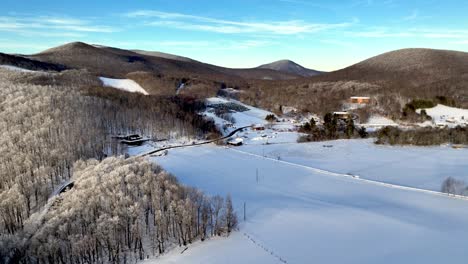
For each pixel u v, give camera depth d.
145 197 86.38
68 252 72.94
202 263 70.62
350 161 152.00
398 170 136.62
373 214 91.62
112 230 75.88
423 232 80.88
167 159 153.38
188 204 82.31
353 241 77.12
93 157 137.38
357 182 122.81
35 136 133.75
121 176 96.31
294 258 70.81
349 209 95.56
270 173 134.62
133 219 80.19
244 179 126.56
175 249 77.88
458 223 85.94
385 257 70.31
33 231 80.00
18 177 107.12
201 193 94.50
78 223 78.06
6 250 75.19
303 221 87.56
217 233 82.06
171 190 90.75
